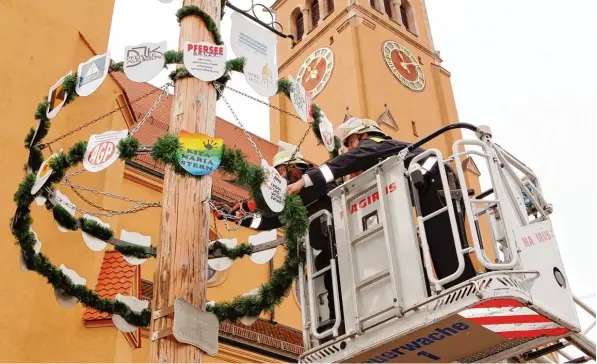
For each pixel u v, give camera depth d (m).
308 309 8.52
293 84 8.64
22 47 15.18
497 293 6.55
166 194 7.56
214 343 6.99
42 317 13.28
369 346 7.27
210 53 7.74
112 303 9.52
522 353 8.08
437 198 7.97
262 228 9.92
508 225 7.09
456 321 7.12
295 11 44.34
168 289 7.03
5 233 12.93
